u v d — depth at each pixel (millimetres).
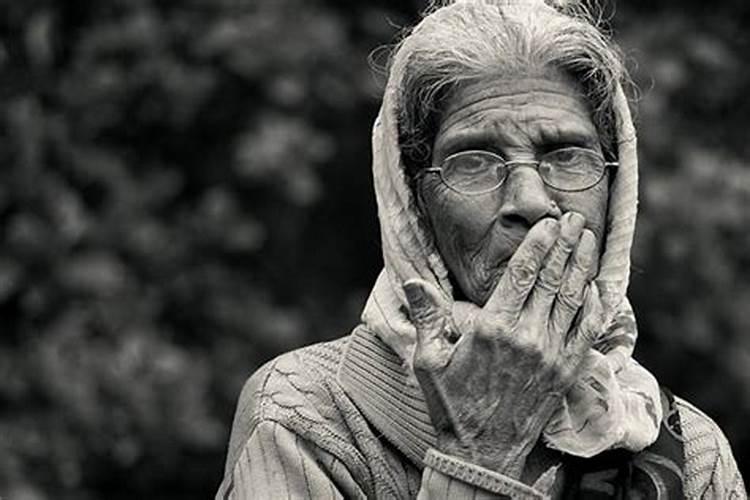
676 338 8766
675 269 8734
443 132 3377
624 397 3416
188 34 9016
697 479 3551
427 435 3406
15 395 8406
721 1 9461
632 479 3406
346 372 3496
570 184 3342
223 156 9156
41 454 8367
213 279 9016
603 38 3430
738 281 8805
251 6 9070
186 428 8609
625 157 3412
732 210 8734
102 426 8508
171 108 8961
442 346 3305
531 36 3344
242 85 9078
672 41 9188
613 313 3393
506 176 3330
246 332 9086
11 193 8492
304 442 3445
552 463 3396
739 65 9312
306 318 9336
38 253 8492
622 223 3410
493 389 3264
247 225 9016
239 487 3445
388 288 3477
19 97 8547
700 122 9234
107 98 8852
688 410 3650
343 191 9570
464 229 3350
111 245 8805
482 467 3264
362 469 3436
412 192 3449
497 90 3342
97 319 8602
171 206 9109
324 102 9227
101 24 8953
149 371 8602
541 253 3270
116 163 8867
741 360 8781
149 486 8805
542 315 3270
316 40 9047
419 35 3424
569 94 3359
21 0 8492
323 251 9547
